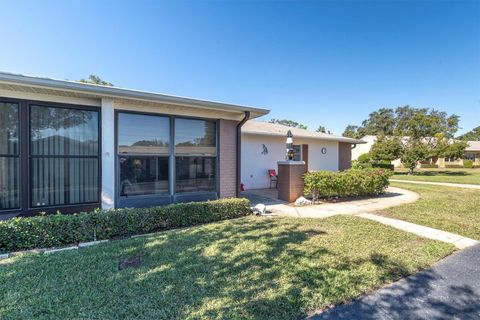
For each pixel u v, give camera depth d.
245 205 6.29
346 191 8.68
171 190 6.25
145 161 5.96
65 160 5.17
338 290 2.76
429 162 33.94
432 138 22.61
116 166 5.57
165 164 6.22
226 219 5.92
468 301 2.65
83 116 5.34
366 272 3.19
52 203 5.04
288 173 8.28
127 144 5.75
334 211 6.93
